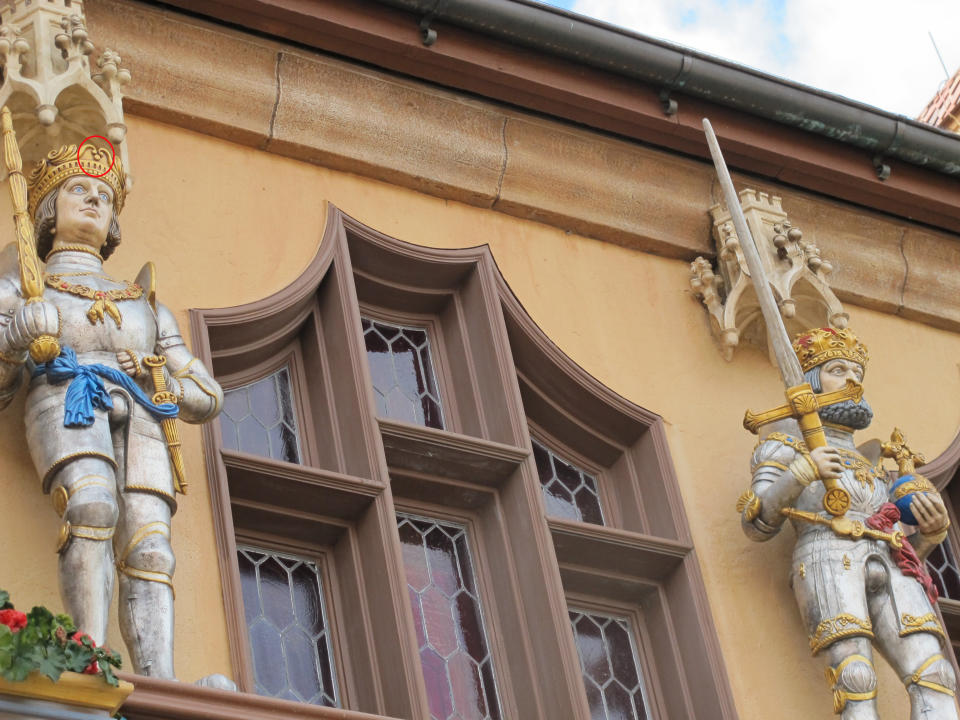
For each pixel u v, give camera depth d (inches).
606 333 446.0
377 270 427.2
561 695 382.0
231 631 350.0
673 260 469.4
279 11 421.1
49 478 319.0
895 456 427.2
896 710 420.5
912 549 405.7
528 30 445.4
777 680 410.3
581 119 460.8
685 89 466.0
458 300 435.8
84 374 326.6
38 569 335.6
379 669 370.6
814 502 406.9
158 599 318.3
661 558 415.5
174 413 334.3
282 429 398.3
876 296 495.5
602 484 437.4
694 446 438.3
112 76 377.7
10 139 342.3
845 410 418.0
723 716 398.6
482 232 444.1
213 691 301.6
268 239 408.5
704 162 477.1
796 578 403.9
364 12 432.1
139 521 322.7
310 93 427.8
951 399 492.4
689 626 411.2
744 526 411.5
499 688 390.0
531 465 406.0
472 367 426.0
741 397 451.5
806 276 456.8
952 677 395.9
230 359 393.1
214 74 417.1
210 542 358.9
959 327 507.5
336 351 403.2
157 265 389.4
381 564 375.6
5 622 269.7
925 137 490.9
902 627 397.7
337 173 430.6
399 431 395.5
